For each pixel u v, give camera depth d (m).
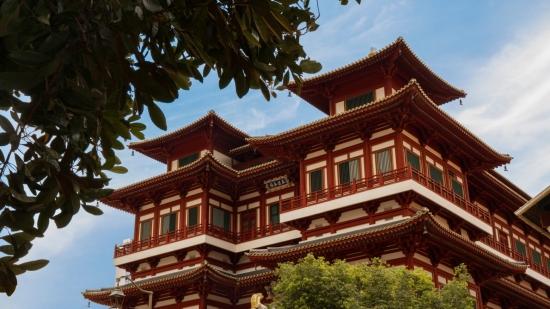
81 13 7.88
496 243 63.19
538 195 19.84
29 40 7.79
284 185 63.72
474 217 55.00
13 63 7.96
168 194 66.94
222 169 63.19
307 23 10.52
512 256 65.12
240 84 9.16
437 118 51.72
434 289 36.12
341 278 36.44
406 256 46.31
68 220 8.68
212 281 57.78
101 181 8.50
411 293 34.34
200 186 64.31
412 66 56.06
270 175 64.12
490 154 57.94
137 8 8.20
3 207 8.23
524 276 66.25
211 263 61.78
